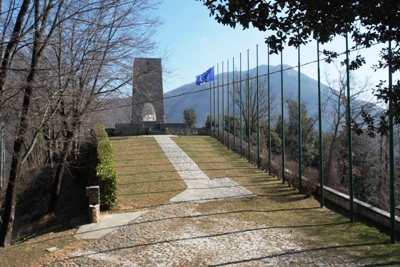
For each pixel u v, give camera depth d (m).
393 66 4.49
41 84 10.73
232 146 27.05
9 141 14.75
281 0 3.88
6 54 9.41
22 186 19.52
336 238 10.05
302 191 16.00
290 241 9.77
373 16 3.83
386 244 9.52
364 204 12.81
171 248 9.23
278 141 36.94
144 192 15.78
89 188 12.08
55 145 15.01
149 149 26.22
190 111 58.28
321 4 3.83
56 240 10.05
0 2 9.66
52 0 9.95
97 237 10.23
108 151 16.80
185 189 16.33
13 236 14.29
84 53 12.28
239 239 9.92
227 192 15.87
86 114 15.70
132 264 8.23
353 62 5.30
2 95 9.66
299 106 15.79
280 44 4.36
